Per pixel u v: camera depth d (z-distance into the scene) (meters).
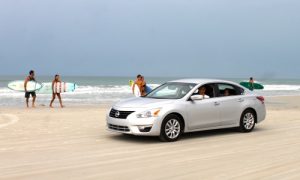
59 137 9.80
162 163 7.03
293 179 5.96
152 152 8.04
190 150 8.28
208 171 6.45
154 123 8.99
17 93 33.72
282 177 6.07
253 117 11.10
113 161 7.17
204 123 9.93
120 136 10.07
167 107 9.24
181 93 10.02
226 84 10.77
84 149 8.29
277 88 58.09
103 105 22.44
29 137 9.75
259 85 28.28
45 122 12.78
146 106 9.15
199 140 9.56
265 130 11.45
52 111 16.97
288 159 7.41
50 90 26.20
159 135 9.16
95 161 7.16
